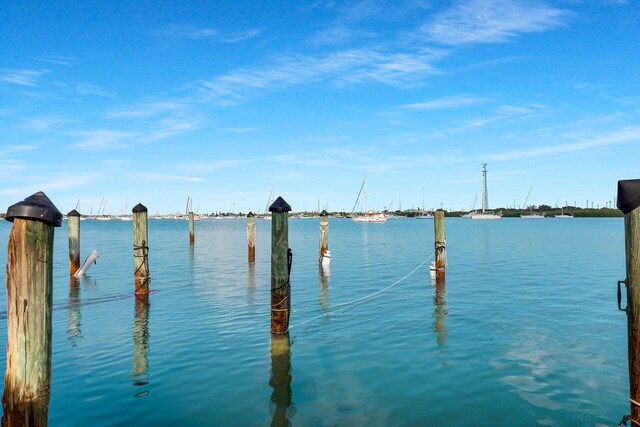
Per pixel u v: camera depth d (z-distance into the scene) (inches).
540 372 327.6
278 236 421.1
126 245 1611.7
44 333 197.0
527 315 492.4
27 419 191.8
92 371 340.8
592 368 334.3
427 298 596.1
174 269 917.8
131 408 279.3
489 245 1496.1
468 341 402.6
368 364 350.3
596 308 523.2
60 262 1040.2
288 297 428.1
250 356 372.2
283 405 281.9
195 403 285.9
